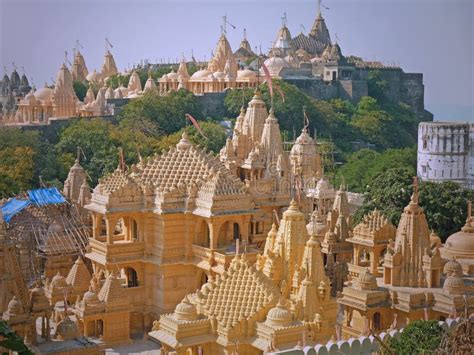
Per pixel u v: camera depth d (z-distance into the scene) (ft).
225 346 186.19
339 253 285.23
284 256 207.31
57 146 496.23
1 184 414.62
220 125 590.55
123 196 255.70
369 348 176.14
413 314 222.28
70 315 240.73
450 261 236.43
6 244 207.41
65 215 320.29
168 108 600.80
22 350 104.63
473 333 158.30
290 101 643.45
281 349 180.04
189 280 255.29
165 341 190.70
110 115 603.26
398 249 239.71
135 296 255.09
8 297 204.85
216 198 247.29
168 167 267.18
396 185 377.71
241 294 195.52
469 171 536.01
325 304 201.26
